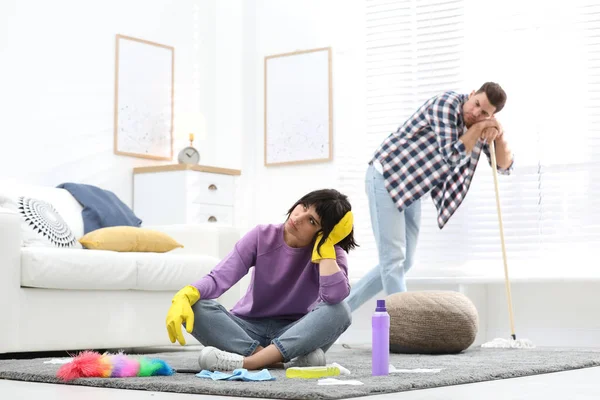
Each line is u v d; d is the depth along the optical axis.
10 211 3.25
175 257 3.88
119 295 3.65
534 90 4.76
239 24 5.71
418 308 3.67
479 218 4.85
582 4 4.67
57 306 3.39
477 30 4.96
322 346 2.67
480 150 4.15
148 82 5.32
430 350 3.66
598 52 4.62
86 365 2.35
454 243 4.90
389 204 4.13
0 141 4.49
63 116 4.81
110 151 5.06
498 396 2.01
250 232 2.75
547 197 4.69
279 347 2.54
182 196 4.94
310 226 2.61
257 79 5.71
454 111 4.03
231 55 5.72
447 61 5.04
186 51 5.59
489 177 4.85
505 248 4.51
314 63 5.48
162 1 5.46
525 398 1.97
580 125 4.64
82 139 4.90
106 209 4.22
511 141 4.79
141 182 5.12
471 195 4.89
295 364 2.64
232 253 2.72
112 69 5.11
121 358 2.42
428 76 5.09
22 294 3.27
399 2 5.20
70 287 3.41
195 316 2.64
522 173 4.75
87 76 4.96
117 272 3.58
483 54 4.93
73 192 4.22
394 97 5.19
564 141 4.66
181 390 2.08
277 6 5.67
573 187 4.62
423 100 5.11
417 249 4.99
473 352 3.75
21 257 3.27
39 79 4.70
